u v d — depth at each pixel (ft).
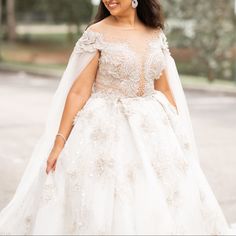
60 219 12.26
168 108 13.88
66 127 13.07
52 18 146.92
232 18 64.49
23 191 14.07
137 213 12.01
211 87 57.72
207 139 33.09
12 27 132.98
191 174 13.17
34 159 14.20
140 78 13.30
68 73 13.48
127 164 12.49
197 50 66.33
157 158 12.72
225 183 23.41
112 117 13.03
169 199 12.44
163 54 13.99
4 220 13.87
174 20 64.18
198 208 12.83
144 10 13.69
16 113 42.34
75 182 12.35
